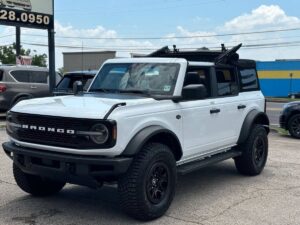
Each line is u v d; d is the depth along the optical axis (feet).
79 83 22.81
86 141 16.52
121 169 16.40
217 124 22.38
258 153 25.93
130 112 17.10
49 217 18.20
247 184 23.81
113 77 21.83
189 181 24.43
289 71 150.61
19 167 18.83
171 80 20.12
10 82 53.52
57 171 17.19
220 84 23.35
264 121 26.84
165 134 18.48
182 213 18.80
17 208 19.31
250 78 26.37
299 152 33.63
